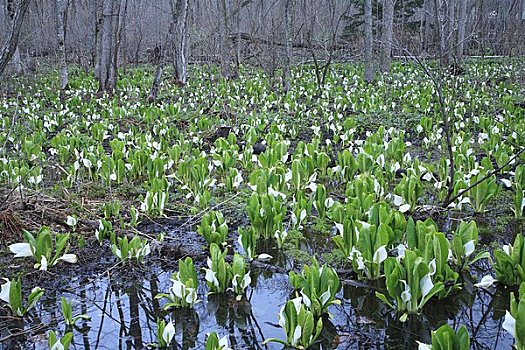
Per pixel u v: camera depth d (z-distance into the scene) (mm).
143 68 22922
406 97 13680
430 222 3885
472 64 19438
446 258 3496
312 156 7160
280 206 4723
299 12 22109
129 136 9008
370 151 6871
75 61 25938
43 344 3205
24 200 5289
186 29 18297
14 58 19031
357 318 3434
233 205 5785
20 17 5043
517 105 12547
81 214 5340
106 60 15984
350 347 3117
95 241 4766
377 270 3801
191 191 5875
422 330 3291
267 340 2953
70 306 3330
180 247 4535
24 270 4188
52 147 9078
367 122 11117
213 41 21422
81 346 3174
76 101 13469
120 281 4055
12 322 3451
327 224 5141
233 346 3148
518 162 7113
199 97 14008
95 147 8430
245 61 23141
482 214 5344
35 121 10250
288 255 4484
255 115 10859
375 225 3854
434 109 11250
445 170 5906
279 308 3623
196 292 3588
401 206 5059
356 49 23516
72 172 6438
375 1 26328
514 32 21547
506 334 3236
